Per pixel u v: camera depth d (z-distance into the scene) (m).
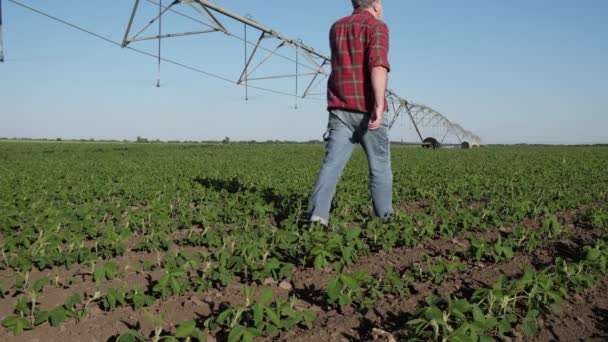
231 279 3.88
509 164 19.06
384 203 5.74
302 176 12.34
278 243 4.54
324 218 5.41
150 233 5.43
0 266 4.21
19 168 15.12
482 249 4.53
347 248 4.25
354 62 5.24
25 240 4.65
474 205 8.06
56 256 4.26
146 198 8.23
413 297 3.66
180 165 17.08
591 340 3.10
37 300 3.51
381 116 5.16
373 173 5.67
